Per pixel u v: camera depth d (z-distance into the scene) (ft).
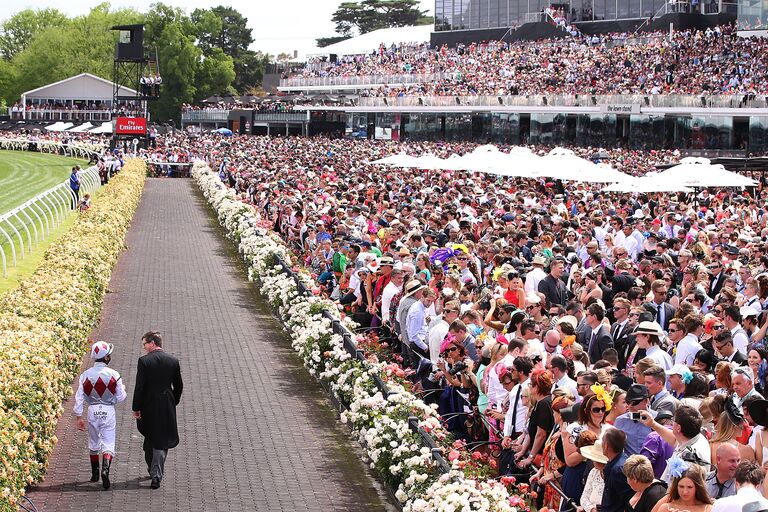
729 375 36.24
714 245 70.33
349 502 40.14
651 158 187.01
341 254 72.74
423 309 52.75
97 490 40.24
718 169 99.91
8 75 506.48
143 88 258.98
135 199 143.84
